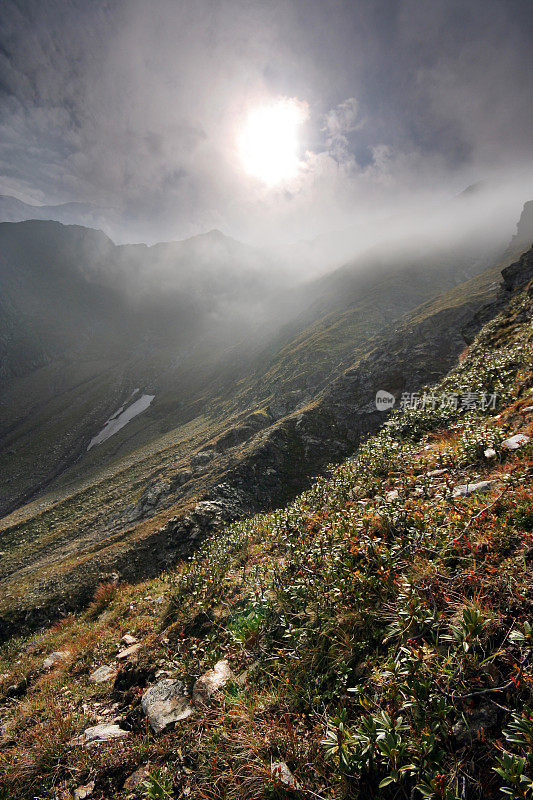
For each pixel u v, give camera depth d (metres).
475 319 34.41
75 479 156.75
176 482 68.81
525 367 13.71
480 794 2.80
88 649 10.39
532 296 23.64
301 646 5.32
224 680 5.84
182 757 4.77
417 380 64.25
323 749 3.81
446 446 9.87
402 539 5.96
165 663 7.43
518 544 4.66
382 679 3.95
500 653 3.35
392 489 9.02
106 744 5.69
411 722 3.41
